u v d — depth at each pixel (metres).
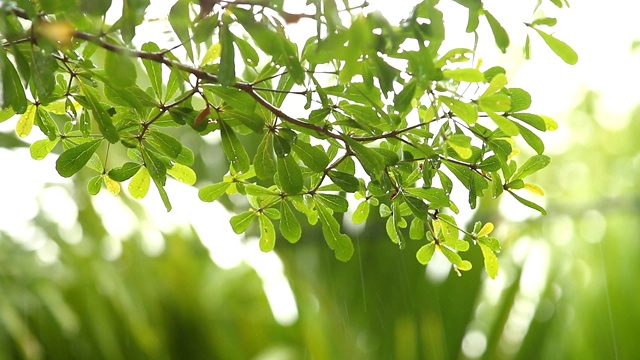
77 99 1.33
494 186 1.42
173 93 1.35
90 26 1.10
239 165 1.37
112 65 1.10
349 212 4.19
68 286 3.96
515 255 4.19
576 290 4.18
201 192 1.52
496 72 1.30
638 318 4.13
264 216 1.55
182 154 1.46
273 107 1.30
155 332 4.01
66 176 1.42
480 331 4.13
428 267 4.18
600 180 4.42
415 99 1.30
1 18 1.06
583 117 4.64
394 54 1.17
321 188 1.46
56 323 3.87
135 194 1.53
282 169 1.38
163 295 4.04
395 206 1.49
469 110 1.16
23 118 1.43
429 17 1.14
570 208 4.32
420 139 1.38
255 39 1.14
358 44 1.07
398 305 4.12
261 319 4.07
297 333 4.04
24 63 1.12
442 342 4.09
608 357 4.10
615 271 4.19
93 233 4.13
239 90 1.27
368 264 4.17
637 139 4.50
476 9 1.17
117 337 3.98
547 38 1.25
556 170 4.47
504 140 1.36
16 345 3.80
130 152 1.51
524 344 4.09
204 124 1.34
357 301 4.12
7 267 3.90
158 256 4.11
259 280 4.12
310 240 4.19
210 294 4.07
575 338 4.12
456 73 1.15
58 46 1.15
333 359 4.00
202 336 4.05
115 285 3.99
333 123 1.34
